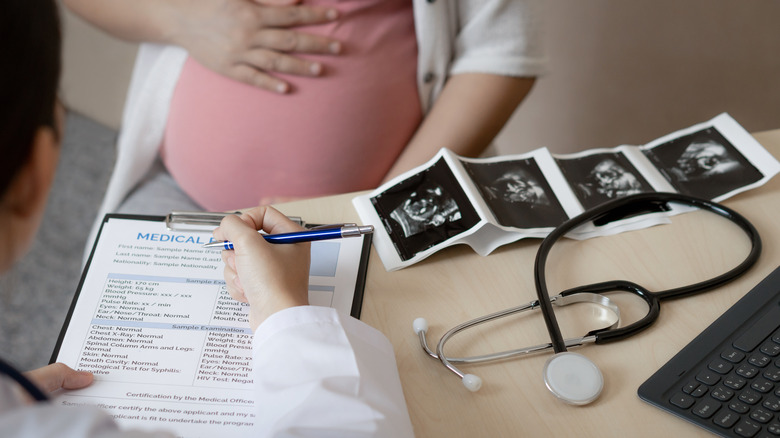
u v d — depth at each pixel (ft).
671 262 2.13
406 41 3.44
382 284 2.09
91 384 1.81
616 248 2.19
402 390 1.75
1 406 1.06
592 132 5.52
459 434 1.68
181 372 1.84
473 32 3.39
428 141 3.42
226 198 3.60
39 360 5.11
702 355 1.80
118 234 2.23
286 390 1.62
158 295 2.04
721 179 2.38
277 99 3.30
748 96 5.08
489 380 1.80
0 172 1.11
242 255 1.90
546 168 2.41
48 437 1.00
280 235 1.99
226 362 1.87
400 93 3.46
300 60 3.23
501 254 2.18
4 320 5.28
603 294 2.03
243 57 3.26
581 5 4.95
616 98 5.31
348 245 2.19
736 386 1.71
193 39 3.34
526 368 1.83
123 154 3.59
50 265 5.68
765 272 2.06
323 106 3.31
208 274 2.11
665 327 1.92
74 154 6.47
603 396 1.75
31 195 1.21
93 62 6.49
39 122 1.13
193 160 3.51
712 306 1.97
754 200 2.33
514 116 5.58
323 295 2.03
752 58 4.91
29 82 1.08
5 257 1.27
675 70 5.09
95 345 1.90
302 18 3.20
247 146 3.39
